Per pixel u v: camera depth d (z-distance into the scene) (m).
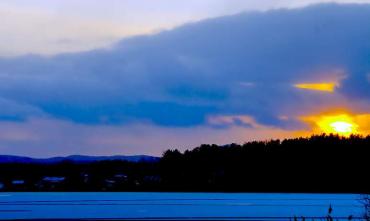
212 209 97.31
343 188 89.62
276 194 133.38
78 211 90.56
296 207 97.12
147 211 90.56
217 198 149.88
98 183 181.75
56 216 76.00
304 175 125.56
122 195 186.50
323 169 116.06
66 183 185.88
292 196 128.25
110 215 78.94
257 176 142.50
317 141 123.50
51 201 141.38
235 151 152.25
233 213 83.75
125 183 178.12
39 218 72.00
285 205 104.38
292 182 129.88
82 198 163.62
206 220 67.38
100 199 155.00
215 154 156.38
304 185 123.62
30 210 94.38
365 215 12.19
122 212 87.19
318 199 115.38
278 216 75.06
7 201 140.12
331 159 111.31
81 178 186.25
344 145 102.06
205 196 164.62
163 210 94.44
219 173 153.38
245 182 145.12
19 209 98.25
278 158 138.38
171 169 164.38
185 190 159.25
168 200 144.88
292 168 131.88
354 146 93.88
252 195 142.88
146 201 138.62
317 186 118.81
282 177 134.75
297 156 130.88
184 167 162.38
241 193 145.62
